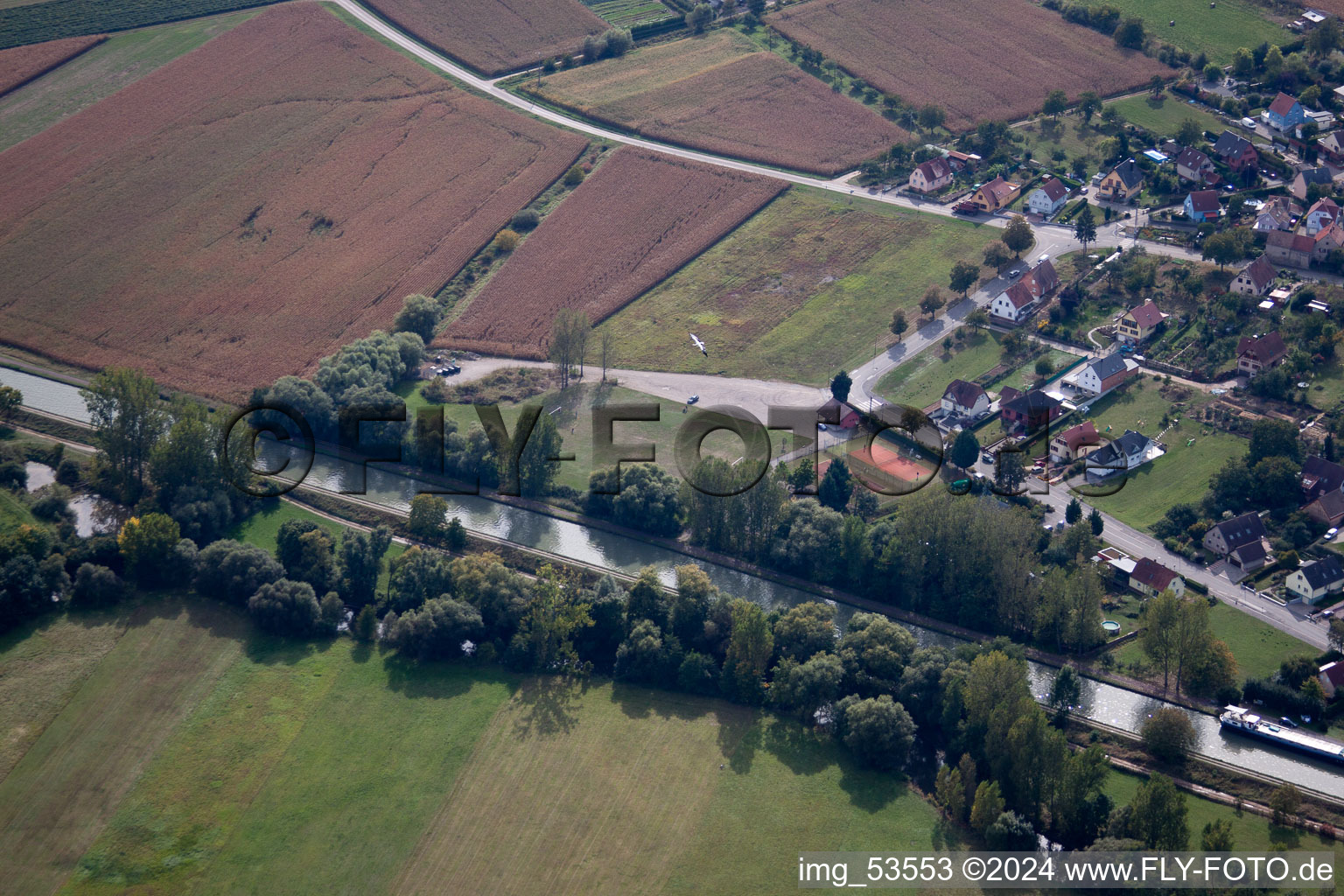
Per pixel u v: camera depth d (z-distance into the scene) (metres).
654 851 160.25
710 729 179.62
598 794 168.88
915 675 178.62
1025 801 161.00
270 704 184.12
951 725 174.25
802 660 186.88
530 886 156.25
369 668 191.12
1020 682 169.25
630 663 189.88
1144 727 175.25
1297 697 176.50
